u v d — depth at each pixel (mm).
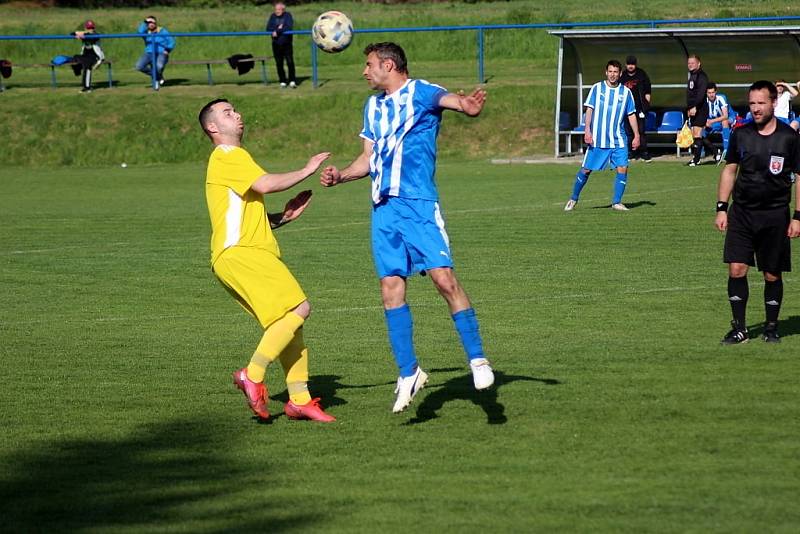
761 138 20219
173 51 103625
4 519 12672
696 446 14586
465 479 13609
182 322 25688
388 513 12492
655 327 22938
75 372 20656
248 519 12453
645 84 65625
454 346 22031
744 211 20562
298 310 16453
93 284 31172
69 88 85375
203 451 15273
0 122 78688
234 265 16391
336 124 76938
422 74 88125
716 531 11609
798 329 22328
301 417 16719
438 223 16156
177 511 12797
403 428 16062
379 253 16344
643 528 11758
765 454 14172
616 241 35719
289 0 162750
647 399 17062
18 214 49250
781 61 69750
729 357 19859
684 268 30359
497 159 70875
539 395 17578
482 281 29328
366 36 102812
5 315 26922
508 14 107938
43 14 147125
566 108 72938
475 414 16625
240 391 18875
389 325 16234
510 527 11922
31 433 16422
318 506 12820
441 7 145500
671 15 106438
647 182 55469
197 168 72125
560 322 23828
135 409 17766
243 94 81250
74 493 13578
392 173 16141
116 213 49000
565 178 59344
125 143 76875
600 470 13742
